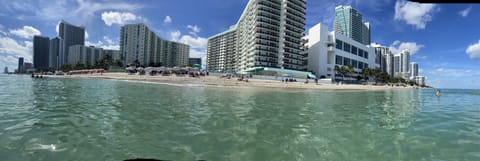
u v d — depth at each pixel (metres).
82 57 143.00
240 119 10.55
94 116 10.21
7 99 15.57
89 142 6.61
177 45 162.00
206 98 19.28
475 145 7.13
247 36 98.88
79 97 17.66
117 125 8.66
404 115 13.14
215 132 8.12
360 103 19.81
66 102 14.68
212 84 41.88
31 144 6.29
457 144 7.22
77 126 8.34
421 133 8.59
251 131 8.44
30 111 11.12
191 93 23.77
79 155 5.67
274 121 10.36
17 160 5.26
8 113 10.49
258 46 85.75
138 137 7.23
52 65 152.88
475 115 13.48
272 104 16.66
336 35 99.12
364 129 9.16
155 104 14.59
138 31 137.38
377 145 7.07
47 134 7.23
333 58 96.44
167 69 65.81
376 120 11.27
